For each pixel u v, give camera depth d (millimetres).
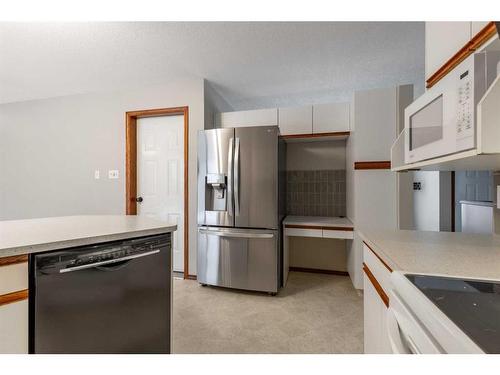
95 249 1047
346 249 2939
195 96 2736
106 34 1898
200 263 2518
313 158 3074
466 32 970
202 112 2715
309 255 3076
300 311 2051
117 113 3018
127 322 1158
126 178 3002
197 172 2586
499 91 625
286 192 3100
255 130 2344
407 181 2193
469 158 789
